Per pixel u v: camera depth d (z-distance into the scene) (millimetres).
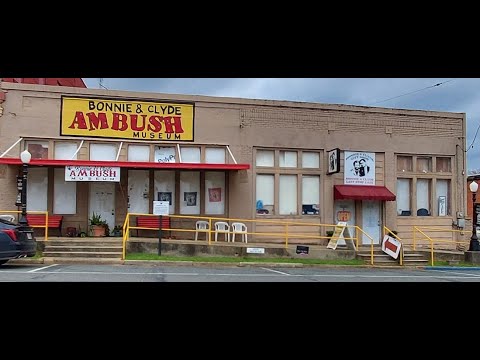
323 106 21906
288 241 21109
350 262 18328
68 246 16625
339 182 22031
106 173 17953
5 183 18375
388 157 22750
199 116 20438
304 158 21766
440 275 15773
